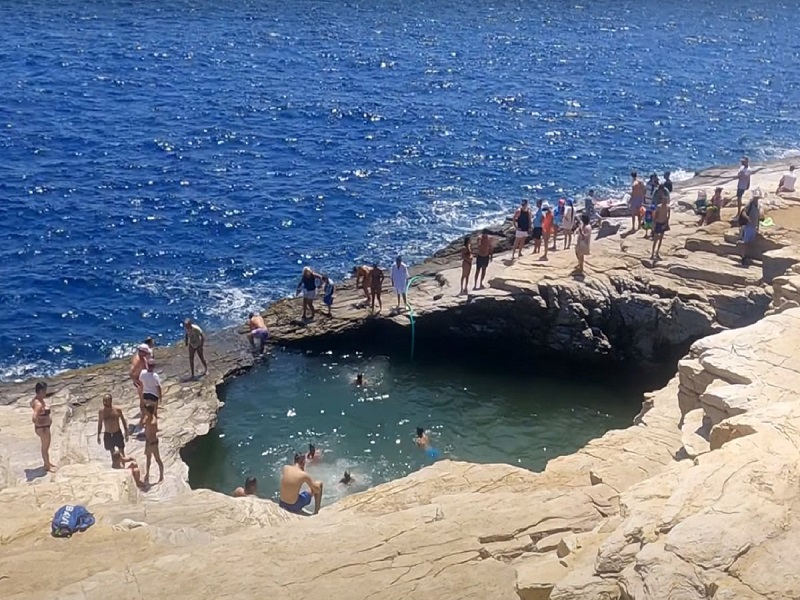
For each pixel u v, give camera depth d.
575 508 13.36
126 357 29.47
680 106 63.41
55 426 23.25
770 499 10.44
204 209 41.69
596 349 28.72
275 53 79.62
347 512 15.01
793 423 12.57
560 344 29.05
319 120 57.22
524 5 116.12
